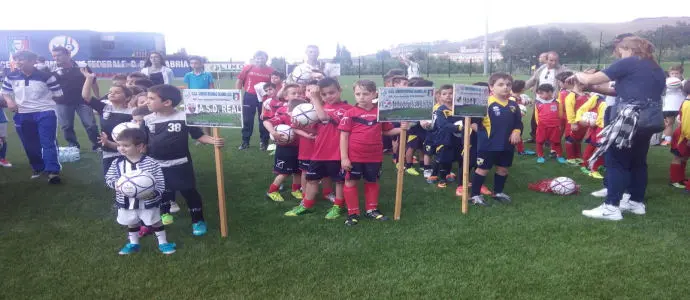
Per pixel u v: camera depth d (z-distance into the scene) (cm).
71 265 370
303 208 496
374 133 462
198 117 414
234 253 392
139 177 370
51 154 607
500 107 509
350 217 467
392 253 388
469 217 479
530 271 352
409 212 500
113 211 503
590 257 374
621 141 444
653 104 451
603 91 504
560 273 348
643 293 318
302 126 496
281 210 511
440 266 362
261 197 559
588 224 452
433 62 3819
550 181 581
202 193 576
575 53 3209
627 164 463
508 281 337
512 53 3559
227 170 693
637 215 481
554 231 433
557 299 312
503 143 510
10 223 464
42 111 603
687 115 557
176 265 370
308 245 407
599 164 666
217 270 361
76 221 471
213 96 408
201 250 399
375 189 482
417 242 411
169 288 333
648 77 448
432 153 630
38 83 597
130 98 528
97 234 436
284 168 535
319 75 700
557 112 744
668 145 866
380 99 440
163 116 424
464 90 466
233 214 497
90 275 354
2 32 2852
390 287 331
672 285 329
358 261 374
